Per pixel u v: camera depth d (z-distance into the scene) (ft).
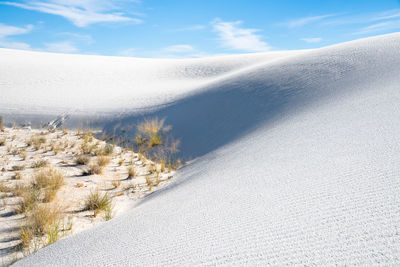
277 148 15.08
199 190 11.82
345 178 8.50
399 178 7.54
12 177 19.43
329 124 16.62
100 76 85.40
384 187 7.25
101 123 41.75
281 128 20.33
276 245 5.80
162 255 6.56
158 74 93.66
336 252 5.08
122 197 16.88
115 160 25.76
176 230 7.91
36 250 9.88
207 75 90.58
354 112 17.56
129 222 10.38
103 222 12.86
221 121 32.63
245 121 29.91
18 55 122.52
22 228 11.94
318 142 13.64
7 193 16.43
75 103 53.01
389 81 23.73
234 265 5.41
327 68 39.01
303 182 9.08
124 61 126.00
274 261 5.25
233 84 44.86
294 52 122.93
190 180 15.56
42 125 41.75
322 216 6.55
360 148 10.96
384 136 11.59
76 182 19.16
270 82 39.93
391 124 13.00
